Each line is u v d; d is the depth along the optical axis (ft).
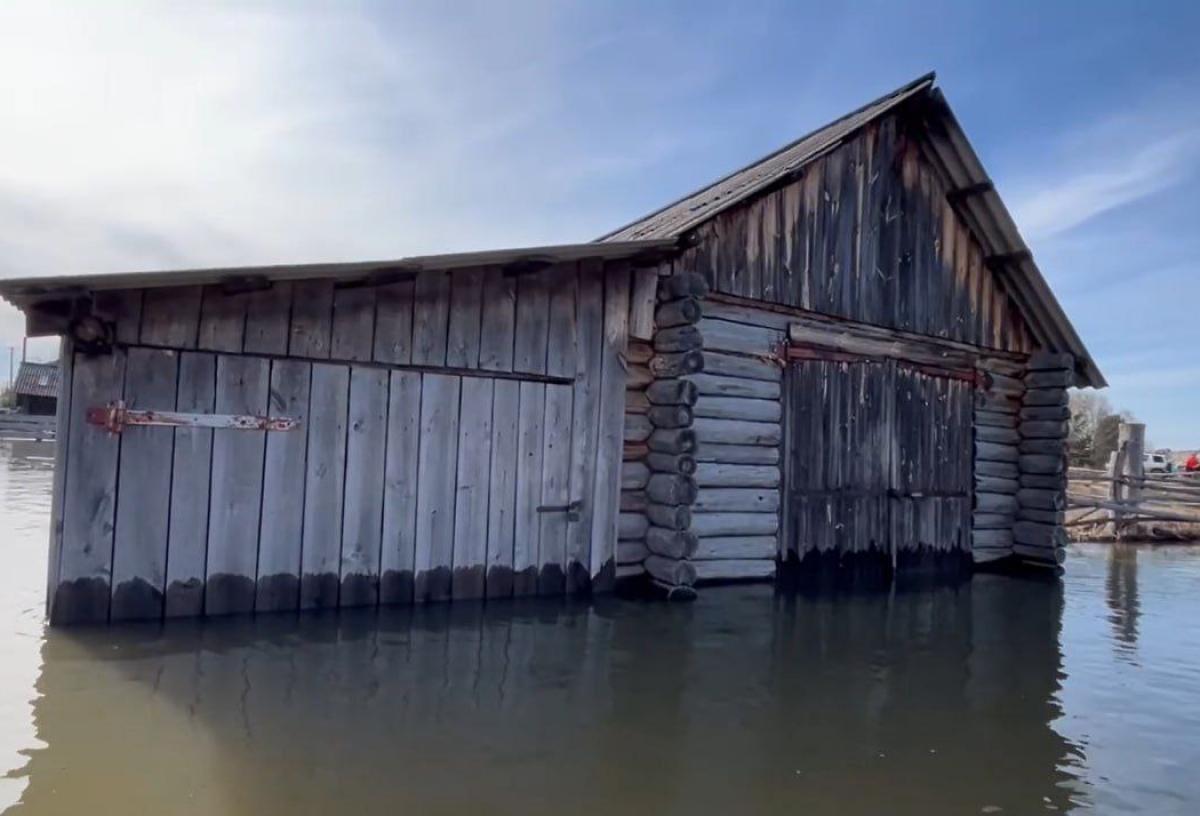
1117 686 15.83
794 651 17.30
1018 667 16.99
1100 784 11.27
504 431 20.08
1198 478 52.11
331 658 14.64
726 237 24.09
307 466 17.49
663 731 12.34
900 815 10.11
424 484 18.94
